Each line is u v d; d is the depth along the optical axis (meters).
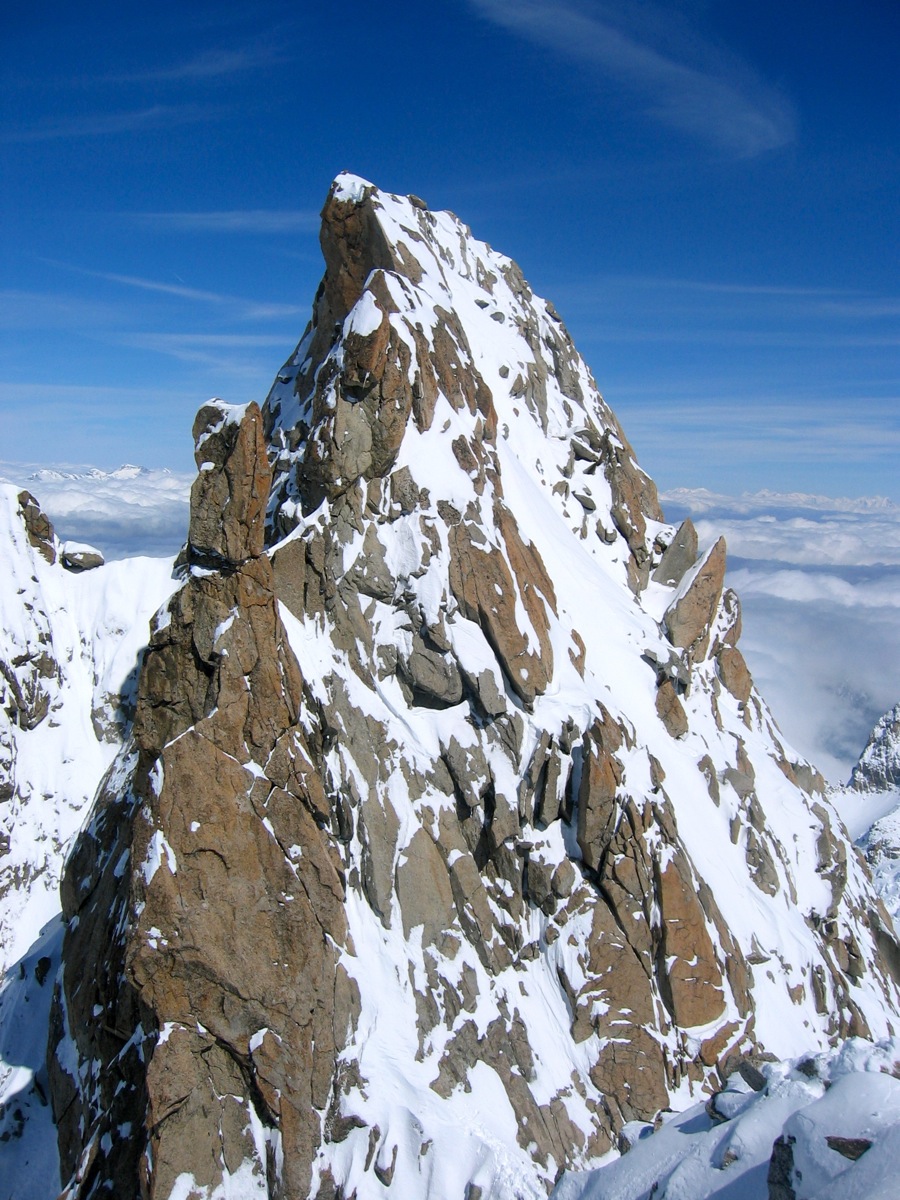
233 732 34.03
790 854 53.28
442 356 49.56
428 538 43.22
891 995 51.88
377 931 37.16
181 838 32.38
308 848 34.81
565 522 59.50
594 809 40.66
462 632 42.56
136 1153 31.95
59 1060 37.72
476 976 37.78
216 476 34.34
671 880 41.44
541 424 63.78
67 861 42.53
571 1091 36.56
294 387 60.53
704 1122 23.34
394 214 59.53
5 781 56.41
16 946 53.03
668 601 61.25
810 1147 17.58
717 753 53.88
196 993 31.78
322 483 42.81
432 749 41.41
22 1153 38.06
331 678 39.94
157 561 66.19
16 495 63.72
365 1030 34.31
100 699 60.88
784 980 45.03
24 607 60.69
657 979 40.66
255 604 35.16
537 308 76.31
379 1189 31.27
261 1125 32.22
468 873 39.59
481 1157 32.25
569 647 47.59
